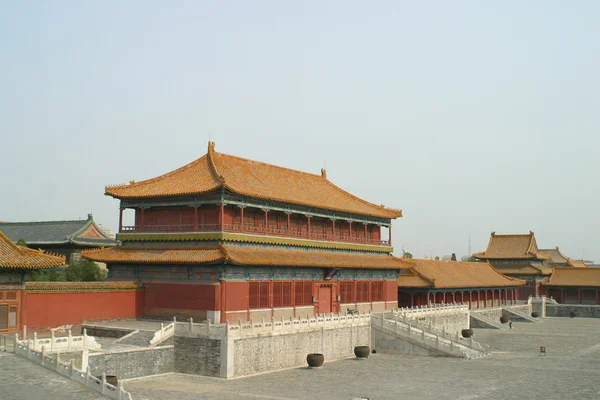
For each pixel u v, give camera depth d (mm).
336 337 81188
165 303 79062
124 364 61406
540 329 125188
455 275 133250
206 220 81688
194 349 66062
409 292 121812
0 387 48969
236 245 81000
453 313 114375
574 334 116125
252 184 88750
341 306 97438
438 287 119188
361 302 102750
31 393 48719
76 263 100750
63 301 72000
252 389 59969
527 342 105000
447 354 84375
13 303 63500
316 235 95688
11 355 56375
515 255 175625
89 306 74688
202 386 60344
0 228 121750
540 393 62219
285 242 88250
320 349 78062
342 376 68688
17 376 51469
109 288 76688
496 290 150625
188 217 83062
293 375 68188
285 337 72250
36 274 95250
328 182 114250
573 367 78438
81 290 73812
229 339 64250
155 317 79438
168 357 66312
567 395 61375
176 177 87250
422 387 64000
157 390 57875
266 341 69375
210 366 64938
